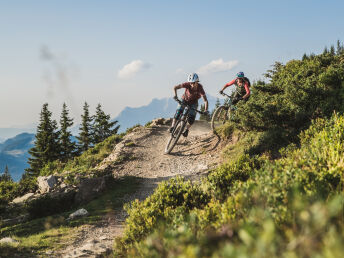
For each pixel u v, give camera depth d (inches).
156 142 632.4
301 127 350.6
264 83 520.1
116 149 604.1
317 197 117.9
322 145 221.1
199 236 114.7
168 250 84.0
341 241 51.5
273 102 384.8
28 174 2066.9
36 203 343.0
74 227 267.4
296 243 52.6
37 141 2119.8
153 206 217.9
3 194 464.8
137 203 237.1
